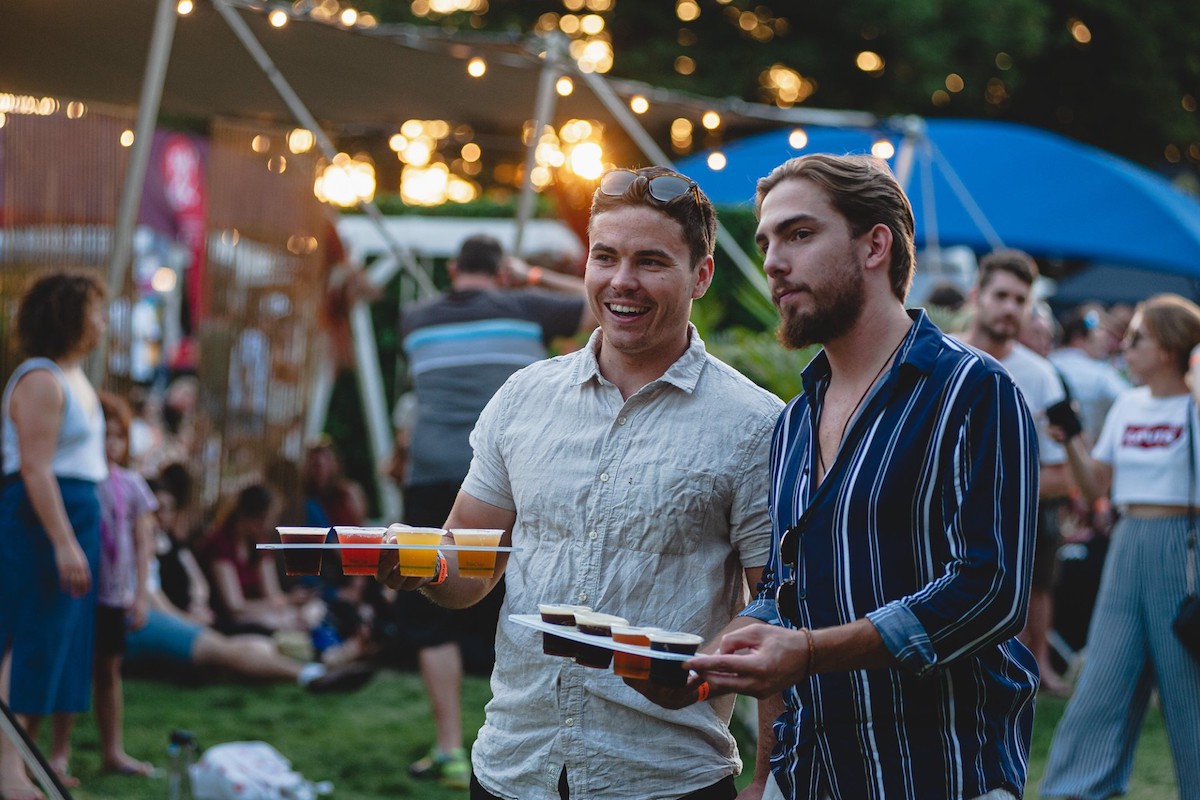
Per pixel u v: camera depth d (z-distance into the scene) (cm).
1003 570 189
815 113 793
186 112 796
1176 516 461
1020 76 2009
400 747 550
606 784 223
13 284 627
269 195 762
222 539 755
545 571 230
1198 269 1078
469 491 249
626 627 199
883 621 186
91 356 521
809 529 206
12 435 449
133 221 543
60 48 671
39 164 639
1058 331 1044
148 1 589
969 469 193
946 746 198
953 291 704
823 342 209
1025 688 206
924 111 1992
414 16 1892
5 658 449
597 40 1973
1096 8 2070
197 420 742
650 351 232
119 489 507
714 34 1950
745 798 229
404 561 217
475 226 1059
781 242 206
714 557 229
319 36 649
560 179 771
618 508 226
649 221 225
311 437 919
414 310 543
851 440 203
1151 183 1157
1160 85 2159
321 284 794
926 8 1848
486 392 523
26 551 441
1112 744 462
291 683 678
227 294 745
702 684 196
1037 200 1093
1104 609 473
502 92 764
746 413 230
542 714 228
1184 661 451
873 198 203
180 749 448
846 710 203
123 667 671
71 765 506
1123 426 478
